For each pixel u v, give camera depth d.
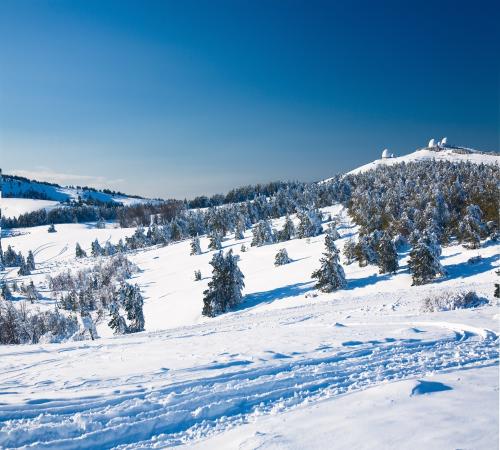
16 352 15.77
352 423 5.43
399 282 45.06
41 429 6.00
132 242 150.50
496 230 52.75
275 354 10.16
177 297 64.69
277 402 6.82
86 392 7.77
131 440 5.79
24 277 123.12
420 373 7.91
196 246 104.19
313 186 147.75
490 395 6.10
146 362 10.77
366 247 54.81
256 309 47.41
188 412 6.52
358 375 7.98
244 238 111.19
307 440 5.07
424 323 14.11
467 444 4.50
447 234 57.19
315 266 61.53
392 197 79.00
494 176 85.62
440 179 94.94
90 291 84.31
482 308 17.42
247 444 5.17
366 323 15.34
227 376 8.32
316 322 17.80
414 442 4.67
